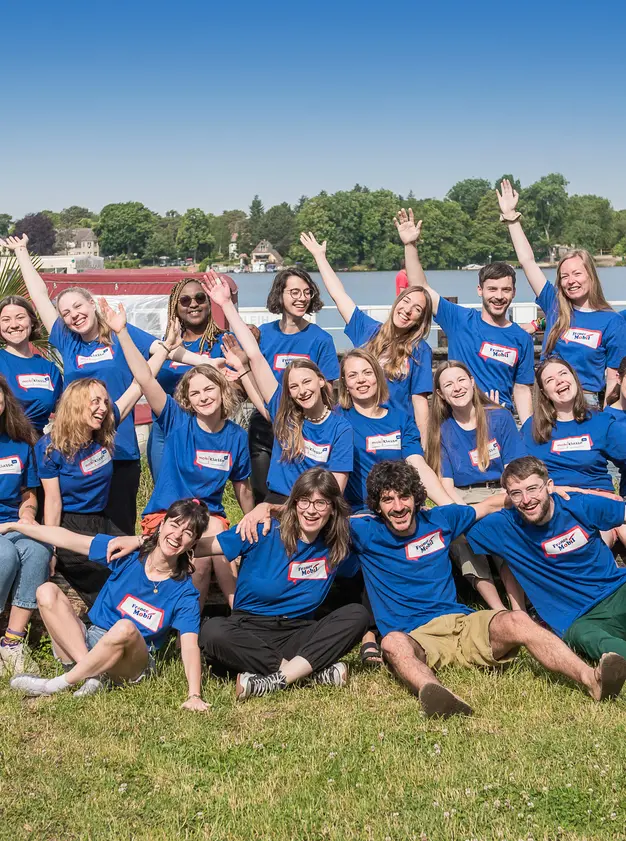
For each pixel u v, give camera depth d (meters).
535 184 102.12
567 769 4.04
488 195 101.25
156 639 5.30
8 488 5.89
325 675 5.20
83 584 5.89
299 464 5.80
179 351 6.63
